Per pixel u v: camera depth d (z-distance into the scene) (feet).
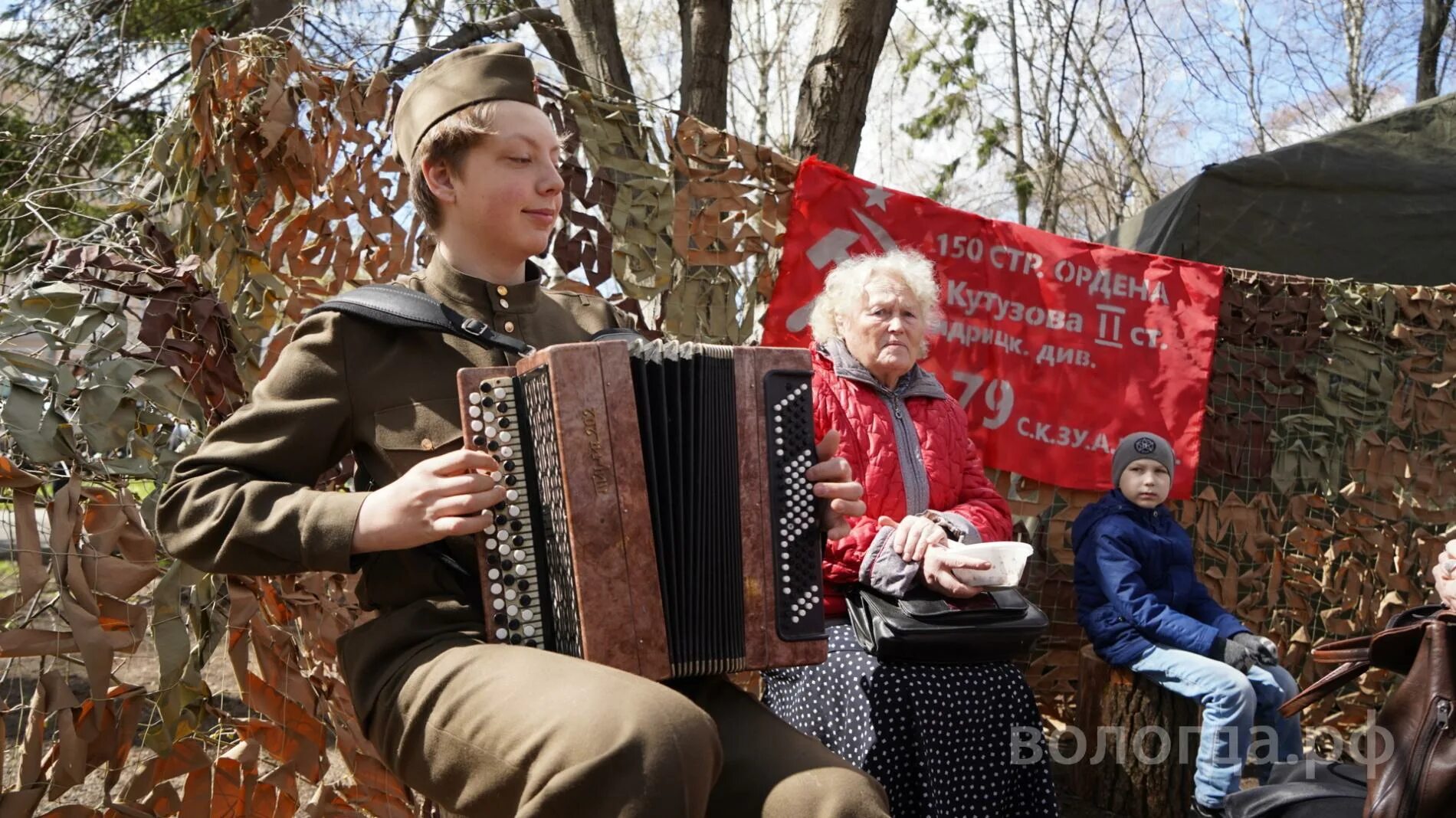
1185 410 16.14
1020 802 10.23
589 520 6.00
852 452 11.23
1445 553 9.77
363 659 6.57
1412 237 19.74
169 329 9.16
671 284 13.76
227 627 9.12
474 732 5.67
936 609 9.85
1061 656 16.14
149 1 23.85
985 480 12.03
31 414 7.96
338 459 7.05
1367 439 17.29
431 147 7.16
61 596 7.83
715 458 6.54
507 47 7.30
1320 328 17.25
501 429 6.24
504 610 6.18
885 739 9.77
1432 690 8.78
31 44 22.21
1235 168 19.56
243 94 10.87
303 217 11.25
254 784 9.27
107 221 10.18
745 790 5.97
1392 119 20.03
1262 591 17.03
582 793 5.06
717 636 6.43
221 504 6.42
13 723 9.60
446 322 6.93
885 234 14.92
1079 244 15.99
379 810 9.94
